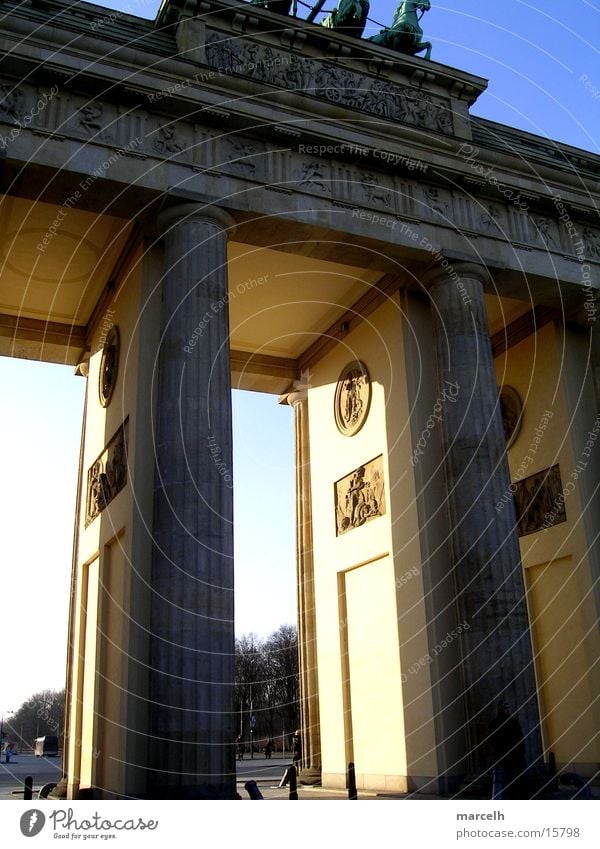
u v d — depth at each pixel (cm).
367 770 4228
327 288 4697
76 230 3953
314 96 3994
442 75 4497
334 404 5050
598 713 4200
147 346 3628
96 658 3688
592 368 4669
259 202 3747
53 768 6869
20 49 3366
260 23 4088
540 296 4581
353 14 4622
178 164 3619
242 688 13475
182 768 2816
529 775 3300
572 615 4491
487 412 3872
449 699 3725
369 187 4078
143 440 3497
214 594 3052
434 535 3972
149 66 3612
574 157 4978
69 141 3425
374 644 4306
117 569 3634
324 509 4997
